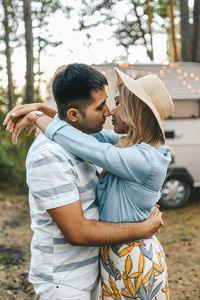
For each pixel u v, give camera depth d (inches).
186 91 216.4
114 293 60.3
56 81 58.1
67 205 53.6
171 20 205.0
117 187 58.8
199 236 186.7
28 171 56.2
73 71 56.7
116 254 58.9
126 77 59.2
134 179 56.5
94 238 55.1
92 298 67.4
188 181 229.1
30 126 69.0
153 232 60.0
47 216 58.2
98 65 212.2
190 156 226.2
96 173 62.7
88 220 56.0
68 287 57.9
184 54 150.6
